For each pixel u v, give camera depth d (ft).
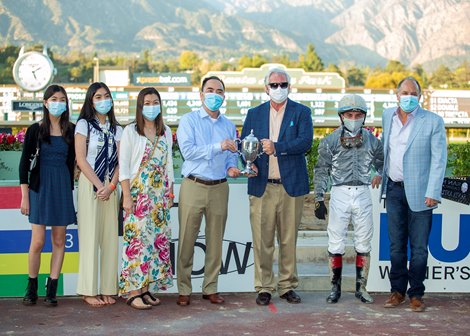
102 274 20.29
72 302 20.81
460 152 31.09
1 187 21.09
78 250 21.35
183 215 20.15
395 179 20.26
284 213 20.42
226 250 21.93
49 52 403.75
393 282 20.51
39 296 21.35
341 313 19.70
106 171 19.93
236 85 162.30
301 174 20.35
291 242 20.58
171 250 21.91
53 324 18.40
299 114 20.24
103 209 20.15
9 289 21.25
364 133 20.53
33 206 19.70
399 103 19.80
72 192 20.24
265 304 20.49
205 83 20.04
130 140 19.66
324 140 20.74
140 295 20.06
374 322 18.79
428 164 19.89
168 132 20.36
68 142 19.95
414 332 17.87
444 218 22.06
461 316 19.54
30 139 19.74
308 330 17.95
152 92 19.65
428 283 22.15
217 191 20.21
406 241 20.44
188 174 20.07
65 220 19.81
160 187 19.94
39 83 69.05
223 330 17.90
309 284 22.47
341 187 20.57
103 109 19.79
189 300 20.59
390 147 20.30
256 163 20.31
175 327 18.15
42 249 21.27
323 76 156.66
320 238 27.76
